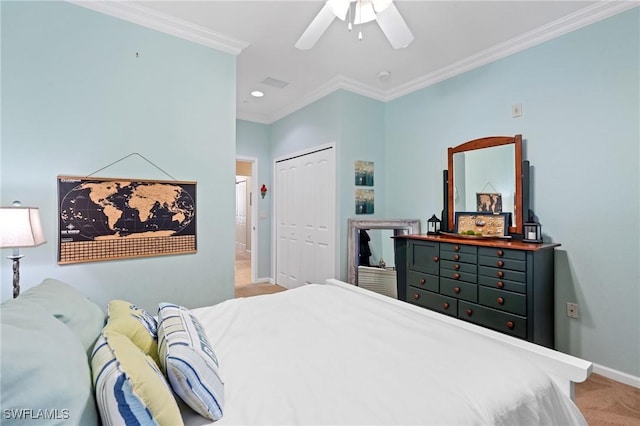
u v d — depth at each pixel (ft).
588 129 7.54
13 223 5.16
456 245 8.50
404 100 12.24
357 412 2.87
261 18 7.79
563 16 7.59
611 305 7.22
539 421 3.20
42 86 6.51
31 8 6.41
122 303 4.38
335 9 5.52
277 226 15.97
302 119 13.88
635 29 6.85
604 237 7.30
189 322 4.06
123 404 2.28
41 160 6.51
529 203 8.51
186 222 8.25
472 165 9.75
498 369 3.60
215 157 8.70
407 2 7.10
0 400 1.84
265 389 3.31
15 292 5.72
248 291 14.70
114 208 7.29
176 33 8.04
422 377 3.43
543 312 7.35
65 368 2.29
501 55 9.13
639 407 6.21
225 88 8.85
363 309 5.85
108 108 7.22
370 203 12.65
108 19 7.22
